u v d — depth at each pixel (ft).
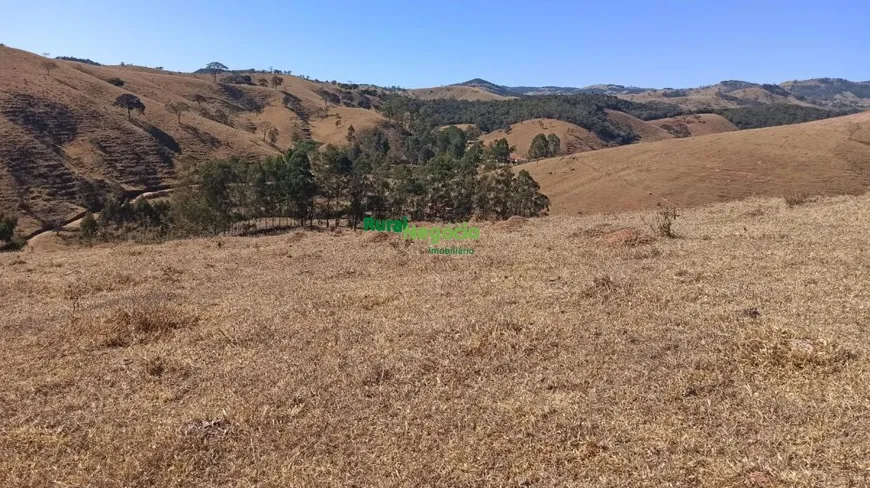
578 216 72.28
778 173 232.32
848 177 220.43
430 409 19.07
